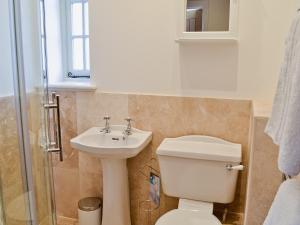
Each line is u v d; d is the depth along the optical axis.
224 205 1.99
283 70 0.97
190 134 1.97
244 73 1.82
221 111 1.89
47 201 1.31
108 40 2.03
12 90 1.05
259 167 1.31
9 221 1.06
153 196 2.05
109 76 2.07
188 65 1.90
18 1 1.02
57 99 1.39
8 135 1.04
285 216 0.82
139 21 1.94
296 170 0.75
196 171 1.77
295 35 0.90
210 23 1.77
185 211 1.76
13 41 1.02
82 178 2.27
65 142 2.24
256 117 1.28
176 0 1.79
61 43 2.38
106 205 2.05
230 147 1.83
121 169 2.02
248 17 1.76
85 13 2.32
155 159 2.08
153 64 1.97
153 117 2.02
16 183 1.08
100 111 2.12
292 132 0.74
